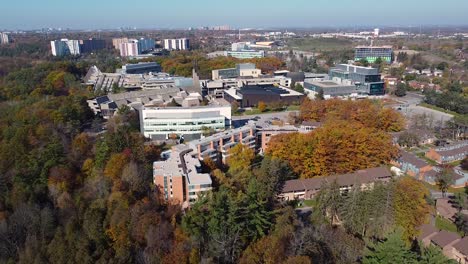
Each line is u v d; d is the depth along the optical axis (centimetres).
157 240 11662
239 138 19200
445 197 15462
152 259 11094
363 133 17425
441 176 16288
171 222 12475
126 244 11756
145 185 14450
